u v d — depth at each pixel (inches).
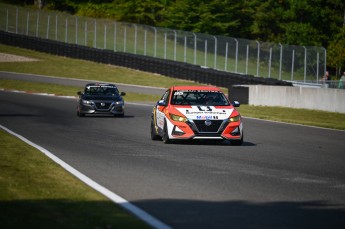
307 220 1167.6
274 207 1286.9
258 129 3538.4
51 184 1473.9
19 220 1075.9
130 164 1950.1
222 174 1761.8
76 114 4576.8
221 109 2635.3
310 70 6466.5
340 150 2519.7
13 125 3508.9
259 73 6983.3
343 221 1165.7
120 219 1110.4
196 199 1360.7
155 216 1177.4
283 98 5295.3
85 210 1180.5
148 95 6958.7
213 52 7642.7
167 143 2637.8
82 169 1814.7
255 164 2006.6
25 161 1892.2
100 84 4665.4
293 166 1978.3
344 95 4788.4
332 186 1587.1
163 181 1611.7
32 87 7322.8
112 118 4276.6
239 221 1146.7
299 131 3432.6
